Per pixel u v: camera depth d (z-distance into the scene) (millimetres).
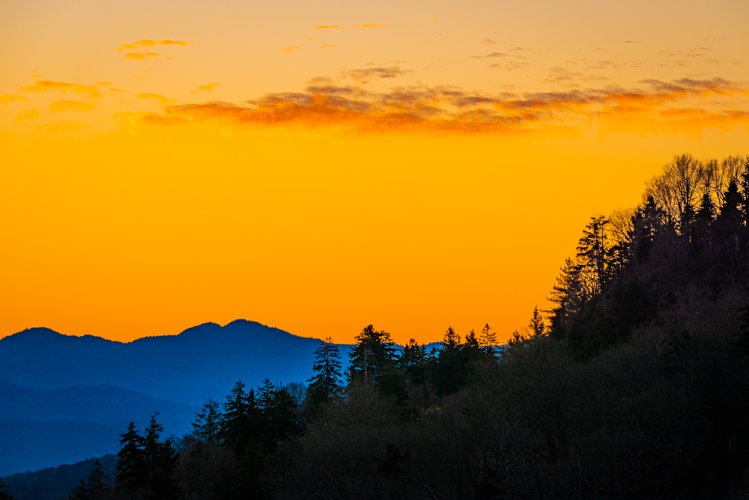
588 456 152000
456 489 166000
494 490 154375
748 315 167375
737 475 145500
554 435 170000
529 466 165875
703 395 156000
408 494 169375
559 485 154125
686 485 146375
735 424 152125
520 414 176625
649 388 167750
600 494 147625
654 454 147375
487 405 181875
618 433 153250
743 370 163125
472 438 175000
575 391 175250
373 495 171250
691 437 154875
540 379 176750
